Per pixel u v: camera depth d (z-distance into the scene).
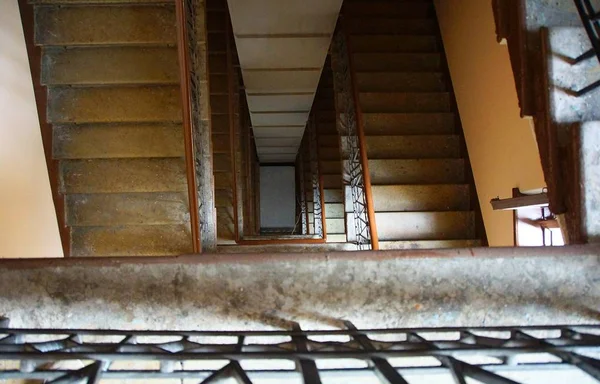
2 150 1.83
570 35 1.52
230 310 1.19
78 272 1.18
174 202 2.57
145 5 2.46
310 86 4.31
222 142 4.86
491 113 2.85
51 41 2.40
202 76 2.62
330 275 1.19
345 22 3.85
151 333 0.93
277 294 1.19
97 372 0.76
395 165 3.47
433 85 3.85
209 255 1.20
